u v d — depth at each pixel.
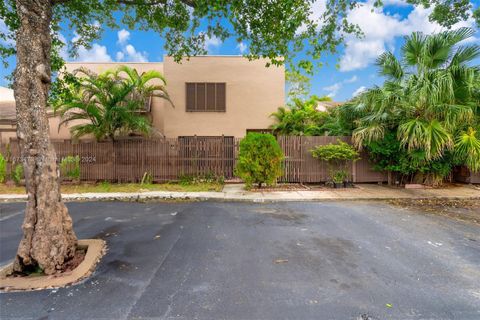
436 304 2.79
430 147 8.22
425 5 8.75
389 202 7.75
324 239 4.74
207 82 13.32
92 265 3.71
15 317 2.61
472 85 7.87
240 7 6.47
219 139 10.93
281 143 10.59
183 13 7.55
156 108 14.27
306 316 2.58
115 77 10.90
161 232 5.16
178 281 3.28
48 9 3.87
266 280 3.29
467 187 9.59
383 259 3.91
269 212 6.67
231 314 2.62
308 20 7.03
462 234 4.99
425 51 8.59
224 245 4.47
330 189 9.51
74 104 10.09
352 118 10.68
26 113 3.62
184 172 10.91
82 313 2.66
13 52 6.79
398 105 8.86
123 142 10.85
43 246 3.52
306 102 15.13
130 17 7.99
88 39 8.17
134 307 2.75
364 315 2.60
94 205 7.48
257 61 13.34
